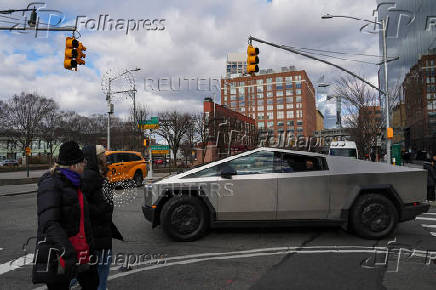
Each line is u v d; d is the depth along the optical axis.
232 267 4.09
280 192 5.34
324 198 5.36
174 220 5.27
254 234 5.73
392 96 25.33
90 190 2.69
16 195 14.22
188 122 43.41
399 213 5.44
